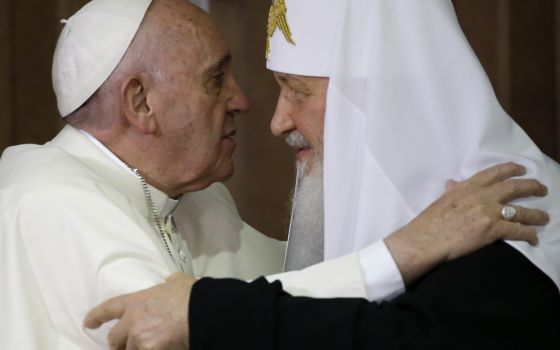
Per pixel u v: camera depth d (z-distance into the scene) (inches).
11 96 697.0
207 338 336.5
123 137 418.6
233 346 334.6
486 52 679.7
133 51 412.8
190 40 419.2
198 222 468.4
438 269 347.6
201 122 421.7
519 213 349.7
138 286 362.9
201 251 464.4
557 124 674.8
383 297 352.5
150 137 418.6
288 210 703.7
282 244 502.6
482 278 340.2
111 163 417.1
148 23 415.8
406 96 371.2
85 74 415.8
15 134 700.0
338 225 378.9
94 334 370.3
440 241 349.4
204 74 421.1
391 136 369.7
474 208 349.7
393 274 351.3
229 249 469.4
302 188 417.7
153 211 425.1
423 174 370.0
